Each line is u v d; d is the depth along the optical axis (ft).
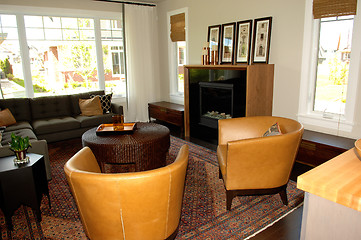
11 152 8.02
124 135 10.36
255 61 12.57
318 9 10.14
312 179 3.22
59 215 7.73
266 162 7.16
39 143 9.06
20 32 15.10
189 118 15.26
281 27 11.54
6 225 7.27
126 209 4.75
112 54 18.40
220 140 9.21
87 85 17.85
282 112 12.15
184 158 5.33
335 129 10.50
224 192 8.84
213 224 7.15
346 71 10.13
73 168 5.02
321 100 11.12
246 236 6.65
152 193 4.77
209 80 13.62
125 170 10.98
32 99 14.79
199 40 15.81
